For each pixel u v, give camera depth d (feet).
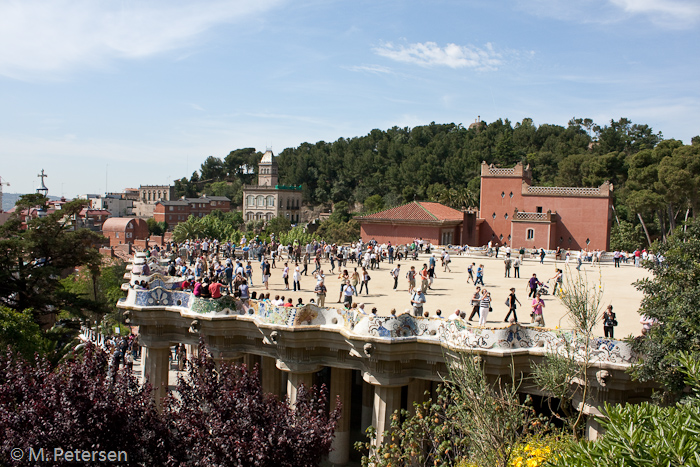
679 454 30.55
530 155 474.90
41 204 186.50
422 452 67.41
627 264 198.18
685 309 60.70
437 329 80.23
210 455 51.29
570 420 66.39
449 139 546.26
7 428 49.19
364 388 113.09
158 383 103.24
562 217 249.75
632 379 66.08
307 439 53.62
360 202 596.29
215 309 94.73
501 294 126.52
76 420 49.93
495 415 50.88
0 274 155.84
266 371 104.06
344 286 113.09
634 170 277.23
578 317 64.39
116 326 194.90
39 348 119.03
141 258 127.13
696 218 70.90
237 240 402.31
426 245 222.69
